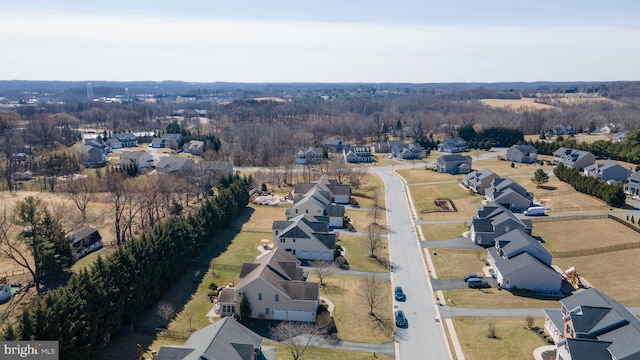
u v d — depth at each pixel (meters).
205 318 58.50
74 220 89.50
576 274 68.19
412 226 95.38
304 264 76.12
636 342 43.25
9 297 60.31
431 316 59.69
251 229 91.75
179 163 132.38
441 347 52.69
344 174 132.50
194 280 68.75
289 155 159.50
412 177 139.88
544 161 154.25
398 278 70.94
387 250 82.12
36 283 61.69
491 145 187.00
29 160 141.88
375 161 168.88
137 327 55.34
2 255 71.44
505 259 71.25
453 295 65.50
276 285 58.97
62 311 44.06
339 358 50.25
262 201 111.62
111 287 51.41
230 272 72.00
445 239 87.50
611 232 86.12
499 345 52.12
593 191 109.44
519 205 102.50
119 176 113.25
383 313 60.38
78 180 112.06
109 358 48.78
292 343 49.62
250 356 43.38
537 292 66.31
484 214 90.75
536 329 55.00
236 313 59.22
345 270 73.62
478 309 61.38
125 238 85.19
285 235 78.38
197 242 74.56
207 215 83.19
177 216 76.44
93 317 47.22
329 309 61.25
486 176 117.75
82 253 76.56
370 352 51.72
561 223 92.56
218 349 42.06
